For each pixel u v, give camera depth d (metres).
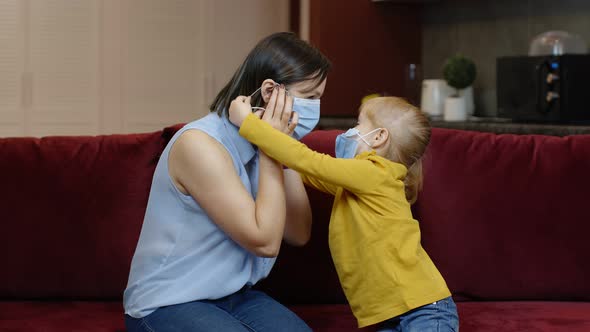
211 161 1.49
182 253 1.54
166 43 4.71
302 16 4.59
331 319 1.85
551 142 2.09
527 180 2.04
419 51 4.68
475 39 4.32
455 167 2.05
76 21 4.57
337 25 4.45
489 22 4.22
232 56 4.84
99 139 2.04
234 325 1.47
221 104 1.61
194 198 1.53
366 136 1.77
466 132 2.12
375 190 1.66
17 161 1.98
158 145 2.01
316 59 1.60
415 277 1.64
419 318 1.63
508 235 2.02
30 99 4.53
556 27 3.83
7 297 1.96
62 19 4.55
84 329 1.74
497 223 2.02
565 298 2.03
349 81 4.49
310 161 1.57
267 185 1.53
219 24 4.80
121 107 4.66
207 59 4.79
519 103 3.49
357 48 4.50
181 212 1.54
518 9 4.04
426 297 1.63
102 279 1.95
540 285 2.02
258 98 1.60
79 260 1.95
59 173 1.97
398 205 1.69
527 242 2.02
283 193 1.54
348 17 4.47
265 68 1.59
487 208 2.03
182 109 4.77
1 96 4.50
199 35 4.77
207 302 1.56
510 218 2.03
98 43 4.61
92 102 4.62
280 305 1.64
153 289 1.54
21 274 1.94
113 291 1.95
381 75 4.58
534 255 2.02
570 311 1.92
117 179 1.98
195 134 1.52
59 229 1.95
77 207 1.96
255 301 1.63
